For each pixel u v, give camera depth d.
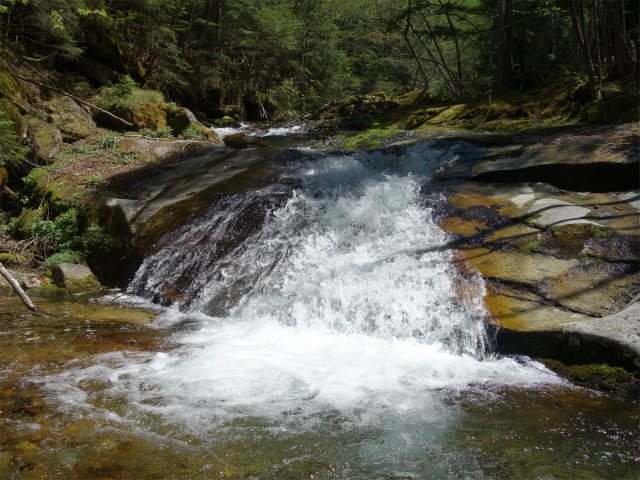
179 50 20.59
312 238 6.68
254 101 25.42
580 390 3.72
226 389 3.88
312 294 5.53
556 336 4.04
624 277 4.67
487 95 15.44
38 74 14.25
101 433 3.19
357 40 31.98
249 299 5.92
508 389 3.78
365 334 4.98
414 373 4.12
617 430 3.18
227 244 7.10
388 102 16.67
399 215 6.84
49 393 3.75
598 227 5.43
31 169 11.03
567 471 2.78
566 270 4.95
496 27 18.20
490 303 4.67
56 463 2.84
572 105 11.30
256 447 3.07
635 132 7.92
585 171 6.75
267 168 9.41
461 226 6.25
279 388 3.89
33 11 14.16
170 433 3.22
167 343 4.96
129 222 8.24
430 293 4.99
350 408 3.56
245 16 24.22
